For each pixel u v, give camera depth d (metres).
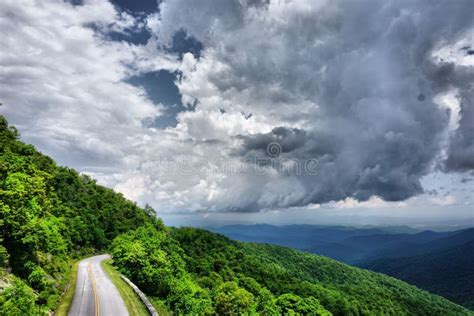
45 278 35.41
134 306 35.19
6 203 34.03
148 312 34.34
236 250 157.62
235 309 57.19
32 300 25.45
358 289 174.88
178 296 51.94
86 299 35.91
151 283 53.97
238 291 59.78
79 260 73.50
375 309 146.62
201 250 140.00
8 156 48.19
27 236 34.12
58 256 54.59
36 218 38.94
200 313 52.34
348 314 124.38
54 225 59.78
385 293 182.38
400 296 187.62
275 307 87.12
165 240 95.94
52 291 33.81
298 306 89.44
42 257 41.16
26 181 39.84
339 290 165.50
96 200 130.12
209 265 117.81
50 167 114.31
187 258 109.31
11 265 32.19
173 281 57.59
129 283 47.19
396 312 156.62
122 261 57.88
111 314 31.22
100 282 46.09
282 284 134.62
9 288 25.28
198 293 63.38
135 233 90.56
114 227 116.62
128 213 138.12
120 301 36.31
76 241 89.06
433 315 171.25
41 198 60.16
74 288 40.84
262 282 128.50
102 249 102.69
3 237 32.69
